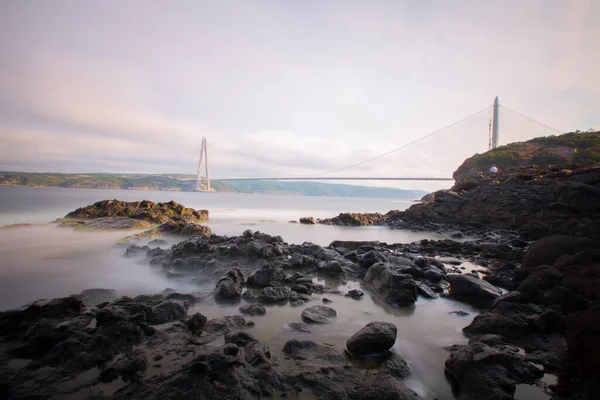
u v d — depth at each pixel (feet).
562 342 15.52
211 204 171.73
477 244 46.06
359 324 18.31
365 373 12.92
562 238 26.91
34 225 61.36
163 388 11.30
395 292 22.38
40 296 22.33
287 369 13.01
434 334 17.22
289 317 19.07
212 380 11.70
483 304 22.20
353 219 88.22
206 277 26.89
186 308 19.99
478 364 12.53
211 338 15.83
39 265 30.86
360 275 29.37
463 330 17.75
